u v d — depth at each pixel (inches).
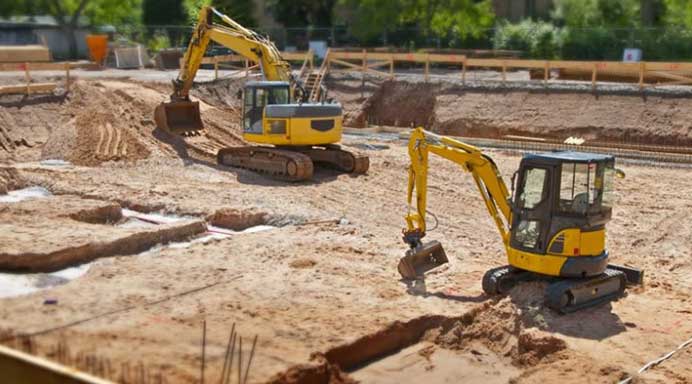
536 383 460.1
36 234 699.4
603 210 560.7
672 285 623.2
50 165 1045.2
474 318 552.1
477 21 2028.8
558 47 1950.1
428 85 1504.7
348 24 2202.3
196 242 735.7
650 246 745.0
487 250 717.9
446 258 655.1
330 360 478.0
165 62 1851.6
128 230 728.3
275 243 704.4
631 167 1090.1
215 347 468.1
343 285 597.6
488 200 602.5
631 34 1910.7
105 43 1899.6
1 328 477.7
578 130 1278.3
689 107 1243.8
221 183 962.1
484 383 484.1
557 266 555.8
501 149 1230.3
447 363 508.7
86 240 684.1
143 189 907.4
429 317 543.8
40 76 1450.5
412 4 2001.7
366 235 747.4
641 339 512.1
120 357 441.4
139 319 509.0
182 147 1133.7
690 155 1120.2
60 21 2201.0
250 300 556.4
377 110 1533.0
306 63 1622.8
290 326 511.2
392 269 644.7
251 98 1029.2
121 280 591.2
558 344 502.0
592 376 463.2
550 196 554.9
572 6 2091.5
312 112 1007.6
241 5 2118.6
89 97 1306.6
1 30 2129.7
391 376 487.8
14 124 1206.9
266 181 986.7
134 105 1272.1
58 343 453.7
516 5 2335.1
